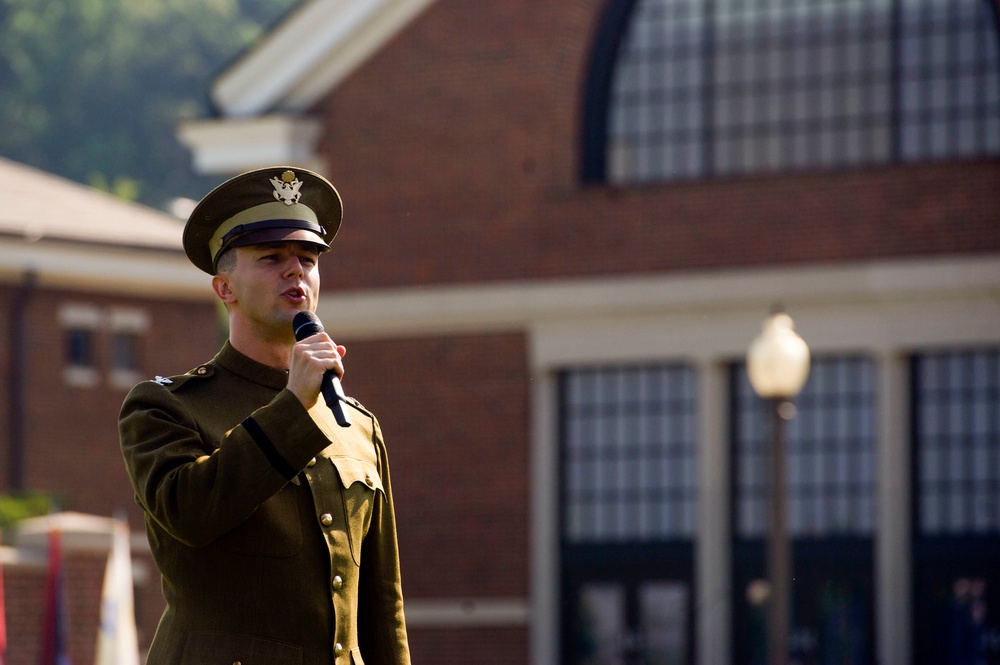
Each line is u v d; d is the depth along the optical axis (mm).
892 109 52750
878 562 51625
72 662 44625
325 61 57688
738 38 54656
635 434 55156
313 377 10055
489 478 55938
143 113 139750
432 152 57031
